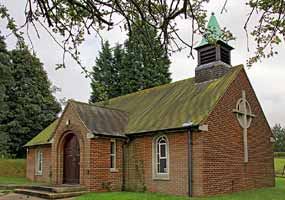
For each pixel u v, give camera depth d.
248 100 21.97
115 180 20.48
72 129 21.11
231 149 19.62
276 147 63.44
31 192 18.86
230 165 19.33
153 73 40.44
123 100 27.78
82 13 5.46
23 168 32.69
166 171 19.41
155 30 5.42
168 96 23.64
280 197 16.94
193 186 17.80
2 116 37.66
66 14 5.52
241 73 21.70
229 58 22.70
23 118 39.75
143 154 20.41
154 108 22.84
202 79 22.48
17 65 40.06
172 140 19.17
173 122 19.31
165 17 5.15
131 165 20.89
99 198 16.14
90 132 19.67
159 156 19.89
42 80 41.44
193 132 18.22
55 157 22.08
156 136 19.91
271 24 5.86
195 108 19.69
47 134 27.59
